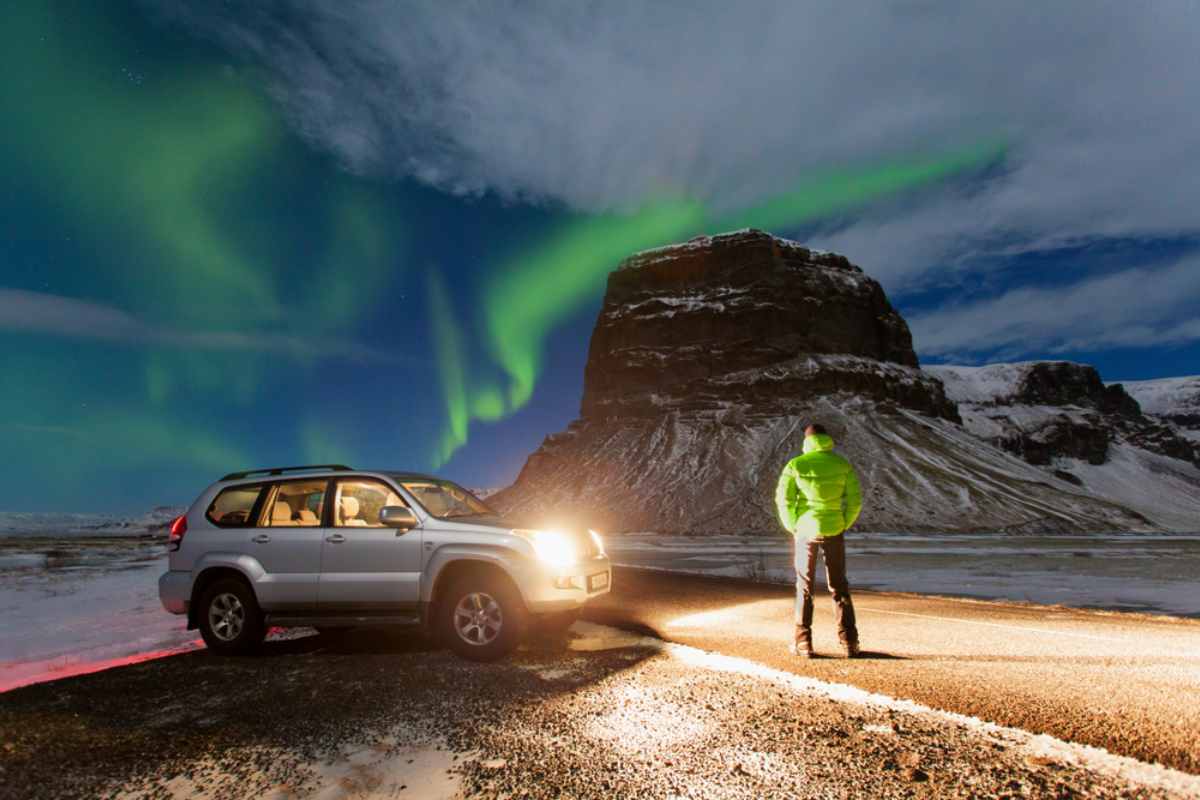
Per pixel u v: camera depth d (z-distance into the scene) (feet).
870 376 330.54
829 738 11.71
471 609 19.79
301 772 11.14
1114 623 24.99
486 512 24.21
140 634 28.58
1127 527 237.66
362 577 20.49
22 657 24.18
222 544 21.74
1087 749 10.84
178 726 13.61
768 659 18.28
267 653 21.29
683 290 391.45
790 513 19.36
